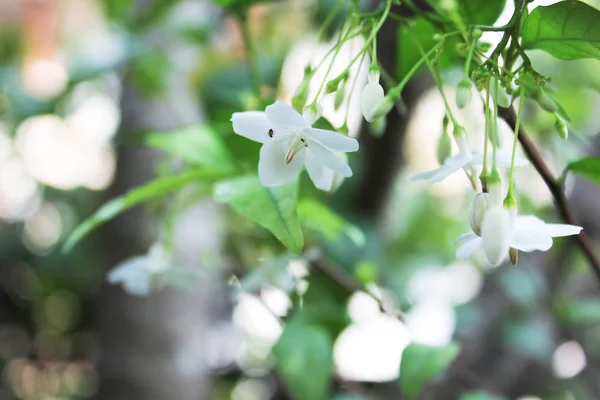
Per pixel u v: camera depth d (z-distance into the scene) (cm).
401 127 44
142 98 56
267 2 37
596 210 57
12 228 96
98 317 59
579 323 55
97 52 53
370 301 40
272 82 54
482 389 40
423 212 81
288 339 36
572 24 31
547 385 58
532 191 49
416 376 34
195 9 53
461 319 51
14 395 95
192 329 58
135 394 56
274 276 39
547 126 46
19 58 69
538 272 57
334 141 30
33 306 97
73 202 90
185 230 50
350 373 46
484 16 33
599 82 59
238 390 77
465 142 32
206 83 50
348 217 47
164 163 39
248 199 31
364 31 32
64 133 86
